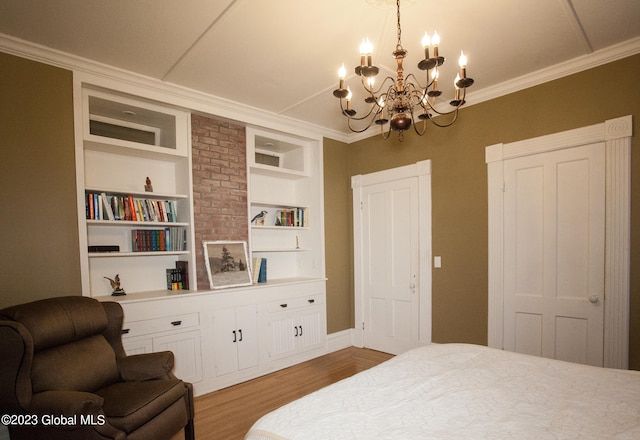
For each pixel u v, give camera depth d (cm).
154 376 214
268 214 416
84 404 158
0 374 166
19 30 215
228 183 349
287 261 433
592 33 227
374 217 418
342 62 260
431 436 113
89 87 264
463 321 331
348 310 442
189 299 297
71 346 199
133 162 317
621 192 245
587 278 261
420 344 365
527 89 292
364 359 386
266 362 347
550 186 280
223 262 333
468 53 250
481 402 137
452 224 341
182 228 321
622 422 119
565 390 146
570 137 268
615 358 245
